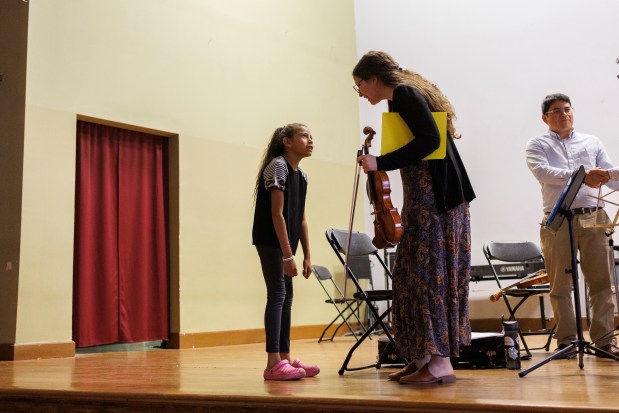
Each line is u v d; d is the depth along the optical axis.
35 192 4.91
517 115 6.97
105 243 5.41
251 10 6.89
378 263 7.73
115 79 5.54
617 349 3.50
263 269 2.89
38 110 4.99
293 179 2.96
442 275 2.42
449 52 7.41
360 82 2.62
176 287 5.83
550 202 3.79
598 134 6.53
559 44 6.81
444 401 1.90
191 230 6.00
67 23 5.25
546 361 2.68
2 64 5.12
